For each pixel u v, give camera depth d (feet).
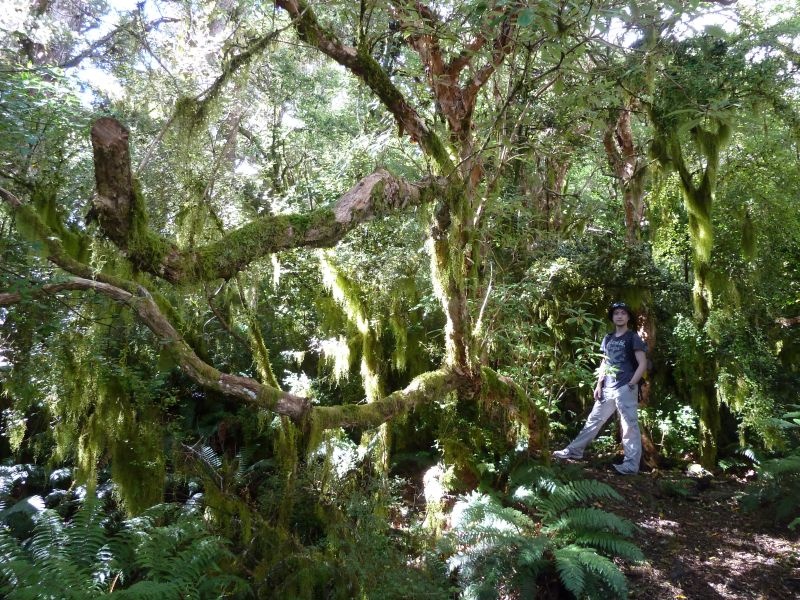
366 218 12.05
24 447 23.57
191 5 19.69
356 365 23.71
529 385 20.59
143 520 15.83
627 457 21.68
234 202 19.61
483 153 15.96
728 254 24.70
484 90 20.89
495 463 20.34
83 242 13.11
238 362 23.13
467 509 16.22
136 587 12.62
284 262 22.33
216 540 15.07
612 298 24.97
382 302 21.91
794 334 25.90
